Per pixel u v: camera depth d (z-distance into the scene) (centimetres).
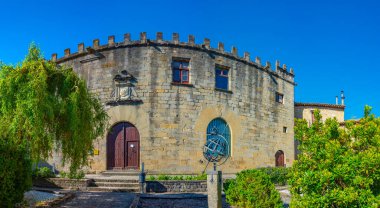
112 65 2398
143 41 2373
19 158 1010
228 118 2533
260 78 2806
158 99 2341
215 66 2527
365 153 750
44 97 1117
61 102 1178
